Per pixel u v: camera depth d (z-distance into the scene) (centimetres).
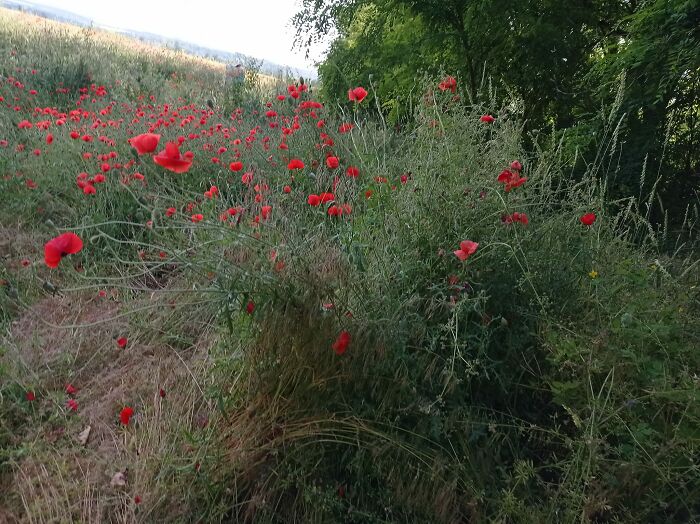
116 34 1798
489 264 243
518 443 224
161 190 442
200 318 318
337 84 810
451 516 196
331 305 213
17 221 450
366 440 209
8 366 281
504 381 236
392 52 722
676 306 254
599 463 202
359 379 214
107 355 307
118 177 470
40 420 260
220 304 209
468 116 342
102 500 210
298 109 551
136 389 275
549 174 314
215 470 205
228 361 225
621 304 255
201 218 292
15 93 757
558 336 236
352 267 241
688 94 509
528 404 246
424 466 207
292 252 221
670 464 199
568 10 629
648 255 357
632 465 193
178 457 214
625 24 600
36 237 422
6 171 489
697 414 200
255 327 214
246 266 217
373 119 620
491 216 255
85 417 263
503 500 196
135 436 234
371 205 289
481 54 675
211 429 213
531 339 244
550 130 626
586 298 260
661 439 207
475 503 193
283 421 216
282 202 375
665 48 464
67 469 231
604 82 519
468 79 679
